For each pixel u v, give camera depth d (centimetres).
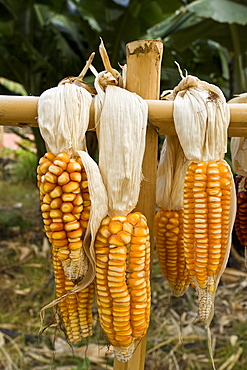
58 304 50
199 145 46
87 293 50
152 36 164
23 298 134
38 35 180
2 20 167
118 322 45
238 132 48
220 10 123
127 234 44
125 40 157
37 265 156
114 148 45
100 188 45
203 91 47
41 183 44
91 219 44
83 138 46
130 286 45
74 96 44
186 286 57
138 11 154
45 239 172
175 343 108
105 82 47
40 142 189
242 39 147
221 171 46
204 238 46
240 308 125
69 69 174
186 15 149
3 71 184
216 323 117
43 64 168
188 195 47
